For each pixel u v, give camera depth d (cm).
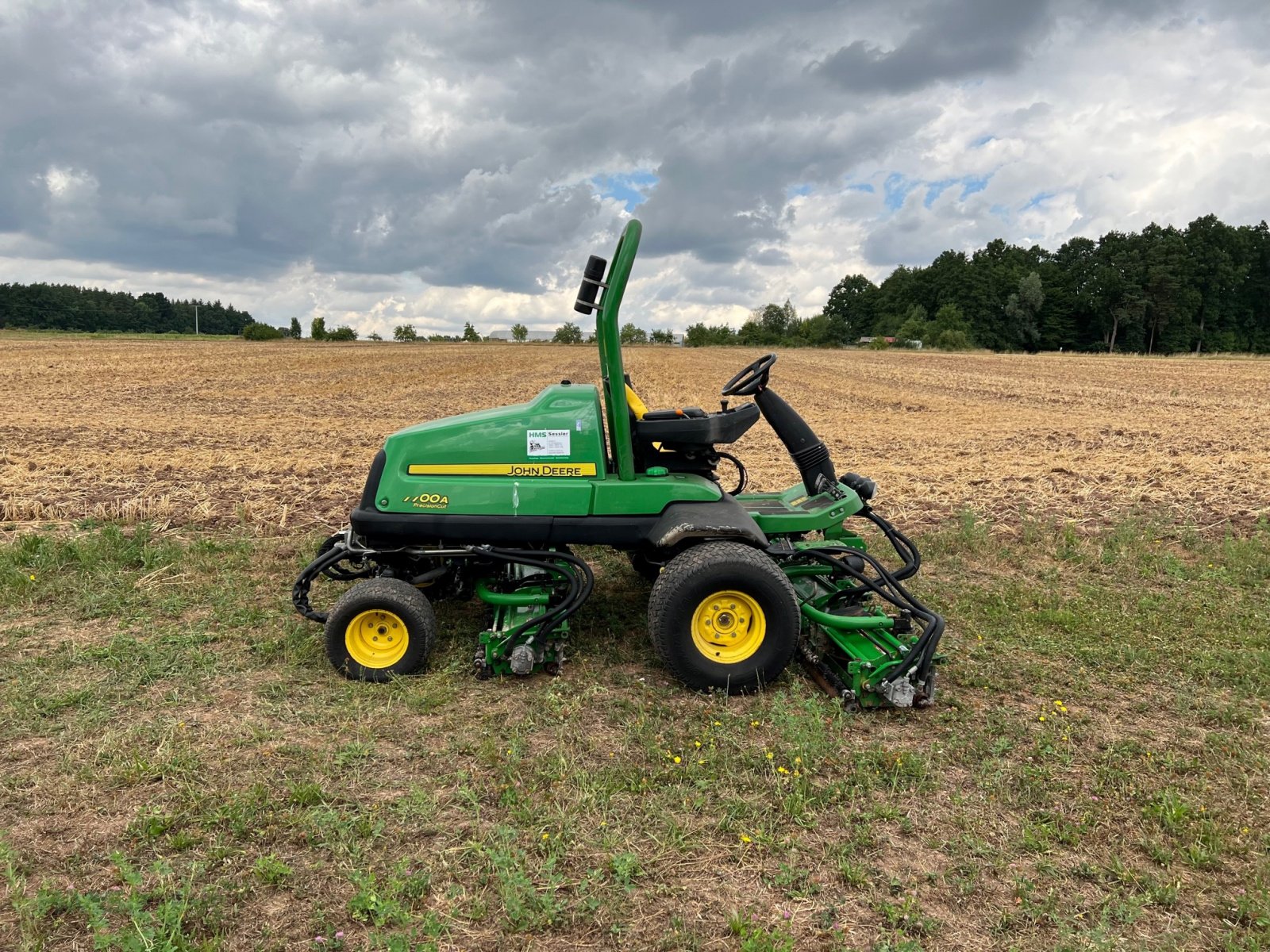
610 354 459
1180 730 412
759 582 431
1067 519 852
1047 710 432
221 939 258
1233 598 608
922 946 265
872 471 1154
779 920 274
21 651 489
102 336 7850
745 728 407
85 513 826
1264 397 2558
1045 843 317
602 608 581
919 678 427
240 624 536
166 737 384
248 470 1115
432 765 368
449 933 267
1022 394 2728
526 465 468
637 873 295
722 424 488
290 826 318
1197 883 298
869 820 331
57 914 272
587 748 386
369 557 493
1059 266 11294
